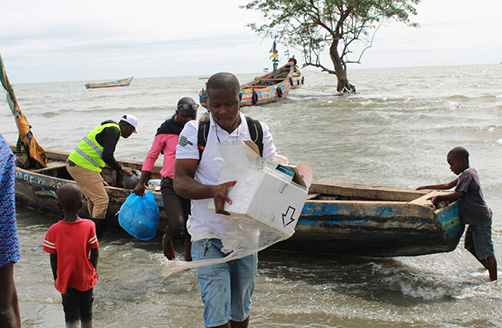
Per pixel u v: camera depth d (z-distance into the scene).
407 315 4.43
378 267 5.64
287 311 4.57
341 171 10.91
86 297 4.11
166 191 5.20
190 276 5.49
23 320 4.51
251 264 3.08
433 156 12.23
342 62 32.88
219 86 2.73
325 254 6.11
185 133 2.91
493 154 12.38
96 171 6.52
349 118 20.41
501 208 7.87
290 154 13.13
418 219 5.09
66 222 3.99
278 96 28.83
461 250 6.11
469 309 4.52
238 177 2.73
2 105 44.22
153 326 4.38
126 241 6.82
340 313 4.50
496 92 34.62
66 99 55.97
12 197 1.78
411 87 47.88
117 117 28.20
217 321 2.82
